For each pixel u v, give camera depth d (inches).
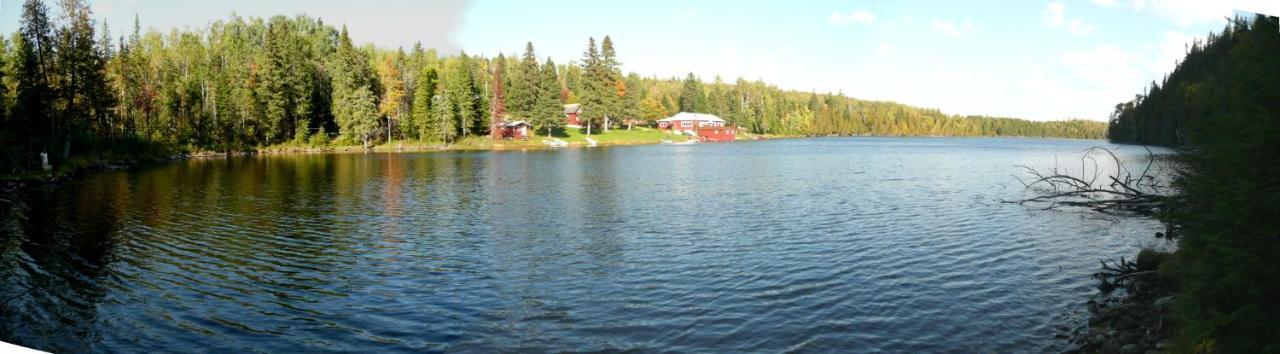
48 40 1845.5
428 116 3715.6
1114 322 478.6
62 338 462.3
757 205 1173.1
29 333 470.0
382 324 501.4
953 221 972.6
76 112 1984.5
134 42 2910.9
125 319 505.4
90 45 2036.2
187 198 1230.9
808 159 2694.4
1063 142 6368.1
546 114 4227.4
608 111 4756.4
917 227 918.4
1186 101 1473.9
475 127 4133.9
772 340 462.0
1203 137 334.3
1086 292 574.2
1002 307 532.7
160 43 3656.5
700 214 1059.3
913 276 634.8
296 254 743.7
